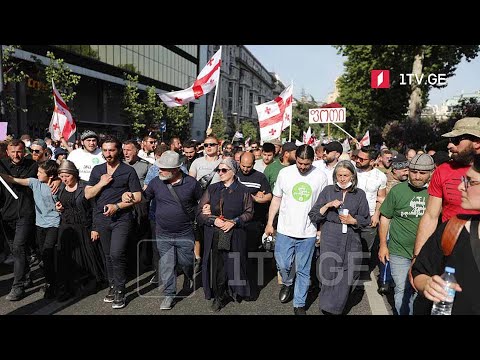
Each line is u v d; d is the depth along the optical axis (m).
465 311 2.30
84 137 6.84
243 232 5.11
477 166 2.26
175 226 5.11
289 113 9.76
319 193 4.98
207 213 5.02
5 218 5.31
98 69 34.78
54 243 5.29
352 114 42.91
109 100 40.25
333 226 4.75
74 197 5.21
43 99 20.00
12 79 17.59
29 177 5.71
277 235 5.12
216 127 62.75
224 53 84.56
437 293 2.30
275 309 5.04
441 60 29.72
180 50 55.41
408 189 4.34
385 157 8.75
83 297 5.34
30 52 24.97
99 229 5.11
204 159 6.89
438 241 2.47
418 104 30.22
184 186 5.13
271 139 8.95
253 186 6.00
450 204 3.47
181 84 56.84
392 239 4.43
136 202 5.03
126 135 41.00
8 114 18.83
